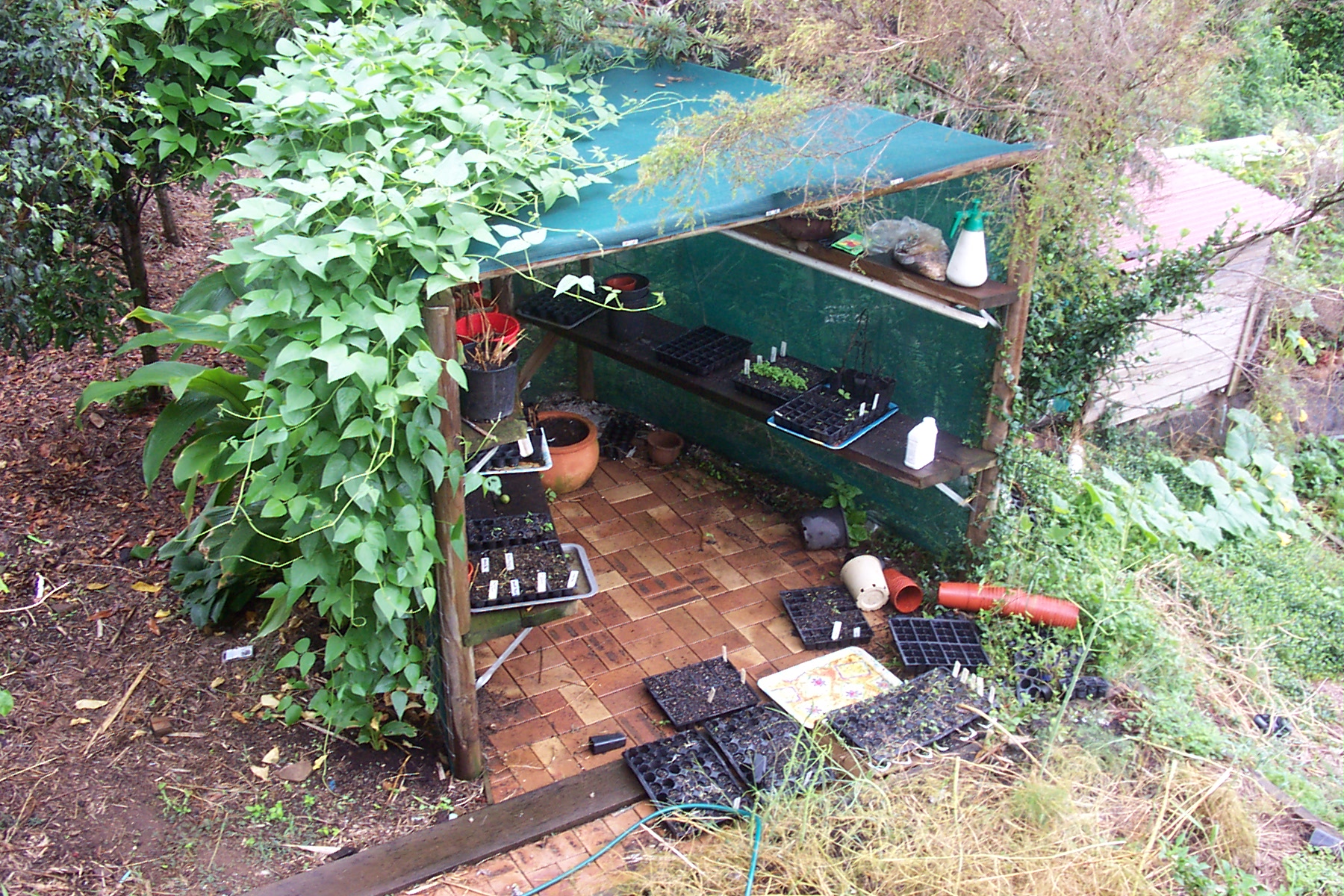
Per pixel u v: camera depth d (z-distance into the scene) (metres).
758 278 5.36
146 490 4.80
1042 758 3.72
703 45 4.93
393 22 3.76
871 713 3.96
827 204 3.68
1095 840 3.43
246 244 2.93
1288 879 3.39
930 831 3.44
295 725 3.80
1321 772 4.10
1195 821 3.55
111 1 3.92
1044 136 3.98
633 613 4.68
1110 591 4.49
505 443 3.70
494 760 3.81
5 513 4.54
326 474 2.96
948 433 4.81
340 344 2.82
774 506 5.52
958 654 4.31
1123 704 4.12
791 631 4.58
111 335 4.61
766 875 3.27
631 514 5.42
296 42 3.75
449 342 3.04
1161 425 6.69
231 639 4.14
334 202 2.93
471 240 3.13
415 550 3.02
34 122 3.57
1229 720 4.32
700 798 3.59
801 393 4.89
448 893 3.24
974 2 3.74
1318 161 5.82
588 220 3.34
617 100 4.51
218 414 3.78
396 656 3.38
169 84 4.22
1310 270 5.83
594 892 3.27
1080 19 3.74
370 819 3.48
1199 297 6.21
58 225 4.05
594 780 3.69
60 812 3.32
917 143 4.04
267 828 3.39
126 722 3.71
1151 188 4.35
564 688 4.20
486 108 3.36
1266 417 6.54
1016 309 4.33
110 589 4.28
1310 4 7.41
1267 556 5.52
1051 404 5.61
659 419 6.17
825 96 3.69
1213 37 4.03
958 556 4.90
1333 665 4.83
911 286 4.43
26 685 3.78
